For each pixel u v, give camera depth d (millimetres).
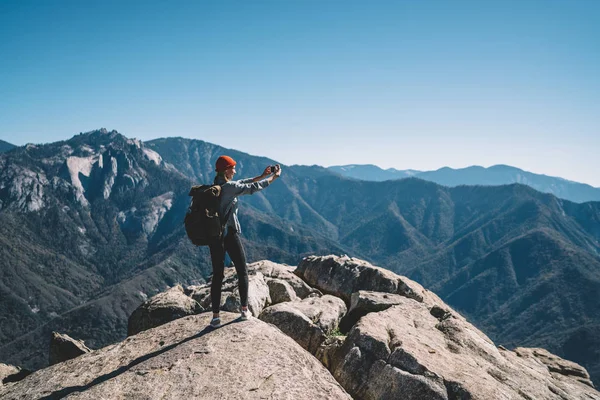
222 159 7004
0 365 11391
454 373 7230
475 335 9680
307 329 9922
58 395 5926
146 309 12531
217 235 6660
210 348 6371
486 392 6723
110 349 7418
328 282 15914
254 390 5359
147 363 6203
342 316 12391
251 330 7016
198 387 5406
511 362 9336
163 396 5285
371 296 12188
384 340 8172
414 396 6820
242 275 7371
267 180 7020
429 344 8516
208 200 6672
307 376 5973
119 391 5484
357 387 7617
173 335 7461
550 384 8422
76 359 7281
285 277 15789
